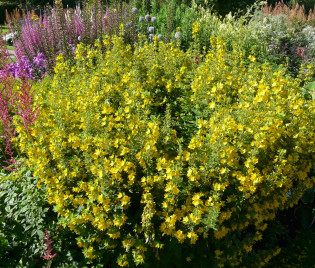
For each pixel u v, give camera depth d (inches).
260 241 124.2
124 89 126.1
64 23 242.7
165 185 91.0
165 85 133.7
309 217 135.4
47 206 102.7
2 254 89.4
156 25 322.0
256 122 106.1
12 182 104.8
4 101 116.5
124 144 97.5
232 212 101.0
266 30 288.5
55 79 139.9
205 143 100.3
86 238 92.6
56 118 110.4
